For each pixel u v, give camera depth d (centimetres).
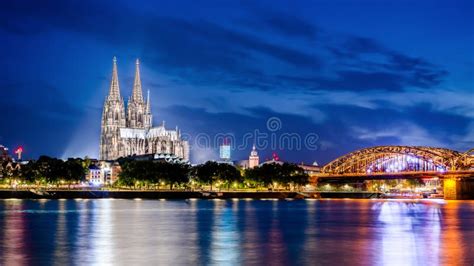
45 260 9306
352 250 10519
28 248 10550
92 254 9906
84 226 14462
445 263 9119
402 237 12550
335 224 15725
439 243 11531
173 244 11225
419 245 11200
